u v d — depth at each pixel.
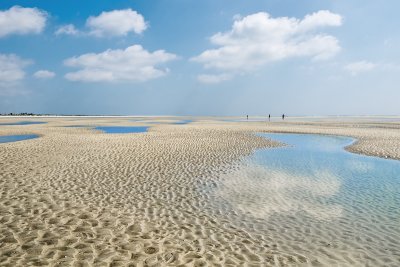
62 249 6.88
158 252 6.91
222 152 21.12
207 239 7.68
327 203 10.62
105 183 12.59
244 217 9.27
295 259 6.76
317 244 7.51
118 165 16.05
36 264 6.19
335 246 7.41
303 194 11.67
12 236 7.43
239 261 6.60
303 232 8.21
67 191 11.30
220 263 6.48
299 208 10.10
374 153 21.80
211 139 28.73
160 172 14.83
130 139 27.81
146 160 17.58
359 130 42.66
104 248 7.01
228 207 10.14
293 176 14.62
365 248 7.31
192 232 8.09
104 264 6.30
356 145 26.09
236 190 12.11
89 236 7.61
